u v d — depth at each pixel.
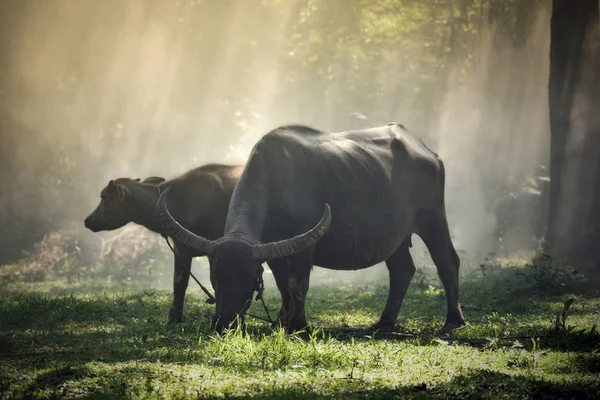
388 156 37.03
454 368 25.31
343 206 34.25
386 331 36.91
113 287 65.69
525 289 51.09
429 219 39.25
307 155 33.84
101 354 29.36
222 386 22.80
